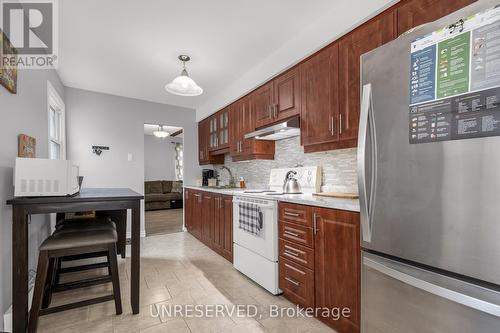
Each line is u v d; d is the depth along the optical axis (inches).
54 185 68.6
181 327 69.0
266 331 67.3
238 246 108.0
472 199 34.0
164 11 80.7
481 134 33.0
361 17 71.1
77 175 84.4
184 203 189.6
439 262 37.5
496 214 31.8
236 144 141.8
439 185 37.4
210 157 178.7
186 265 115.9
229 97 146.1
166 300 83.7
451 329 36.3
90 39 97.0
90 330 67.5
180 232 183.0
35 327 63.6
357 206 59.5
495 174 31.9
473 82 33.8
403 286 42.7
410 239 41.2
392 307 44.6
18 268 63.1
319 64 87.0
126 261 120.9
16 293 62.7
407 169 41.5
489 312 32.2
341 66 78.9
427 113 38.8
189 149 194.2
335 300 65.4
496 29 31.7
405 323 42.4
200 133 193.6
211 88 151.6
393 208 43.6
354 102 74.7
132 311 75.6
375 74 46.6
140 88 152.9
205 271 108.7
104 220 98.0
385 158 44.8
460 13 35.2
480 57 33.2
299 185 104.0
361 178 48.5
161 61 115.7
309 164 109.3
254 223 96.4
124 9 79.5
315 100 88.7
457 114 35.4
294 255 79.4
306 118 92.7
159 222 220.1
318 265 70.5
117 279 74.6
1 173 66.1
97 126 160.6
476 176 33.6
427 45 38.9
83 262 118.9
